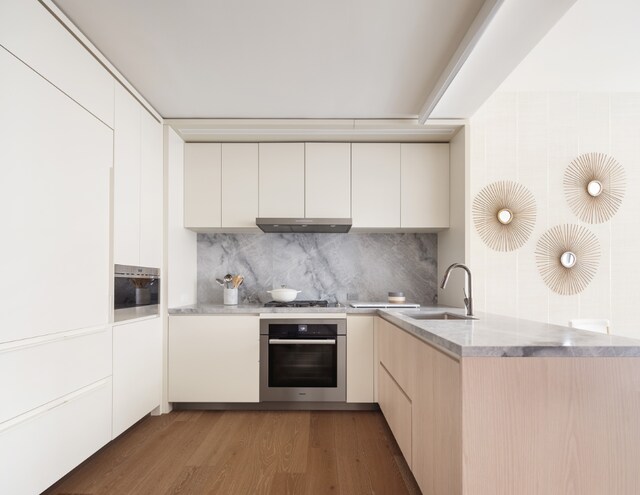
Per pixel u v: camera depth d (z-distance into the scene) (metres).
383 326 2.79
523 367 1.19
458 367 1.23
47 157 1.75
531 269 3.48
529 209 3.48
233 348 3.02
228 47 2.13
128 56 2.21
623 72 3.18
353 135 3.25
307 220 3.18
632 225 3.50
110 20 1.89
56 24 1.81
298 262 3.71
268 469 2.12
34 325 1.65
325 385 3.04
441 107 2.80
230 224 3.32
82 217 2.00
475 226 3.49
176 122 3.03
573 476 1.18
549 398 1.19
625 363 1.20
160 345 2.98
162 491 1.91
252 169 3.33
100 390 2.16
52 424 1.76
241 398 3.02
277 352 3.04
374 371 3.03
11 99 1.54
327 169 3.33
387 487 1.94
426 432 1.64
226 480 2.01
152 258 2.84
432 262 3.70
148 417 2.93
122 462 2.20
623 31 2.62
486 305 3.45
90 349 2.06
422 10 1.83
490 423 1.18
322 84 2.54
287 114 3.00
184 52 2.17
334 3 1.78
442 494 1.41
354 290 3.69
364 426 2.74
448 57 2.23
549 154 3.51
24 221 1.61
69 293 1.89
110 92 2.29
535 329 1.62
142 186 2.68
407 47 2.13
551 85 3.40
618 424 1.19
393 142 3.37
